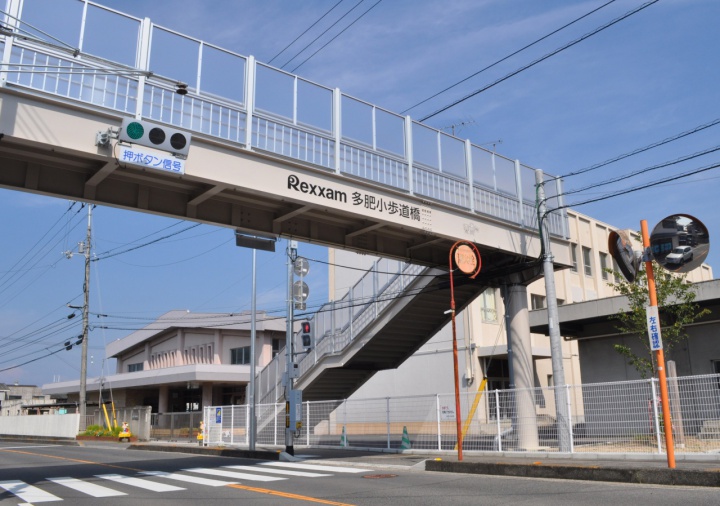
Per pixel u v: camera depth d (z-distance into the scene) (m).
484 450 18.84
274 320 51.88
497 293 35.44
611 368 24.16
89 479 14.69
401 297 23.17
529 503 9.40
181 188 15.96
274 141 15.73
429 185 19.06
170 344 56.34
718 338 21.31
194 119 14.49
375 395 37.72
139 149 13.47
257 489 11.98
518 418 18.78
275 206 17.44
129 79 13.70
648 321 11.91
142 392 59.91
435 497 10.30
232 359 52.38
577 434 18.67
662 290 19.62
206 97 14.77
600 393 16.70
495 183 21.30
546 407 21.12
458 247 16.62
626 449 15.77
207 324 51.91
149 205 15.77
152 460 21.16
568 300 39.34
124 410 40.97
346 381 28.17
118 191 15.39
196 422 34.34
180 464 18.92
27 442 43.50
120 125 13.53
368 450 22.00
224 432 28.50
